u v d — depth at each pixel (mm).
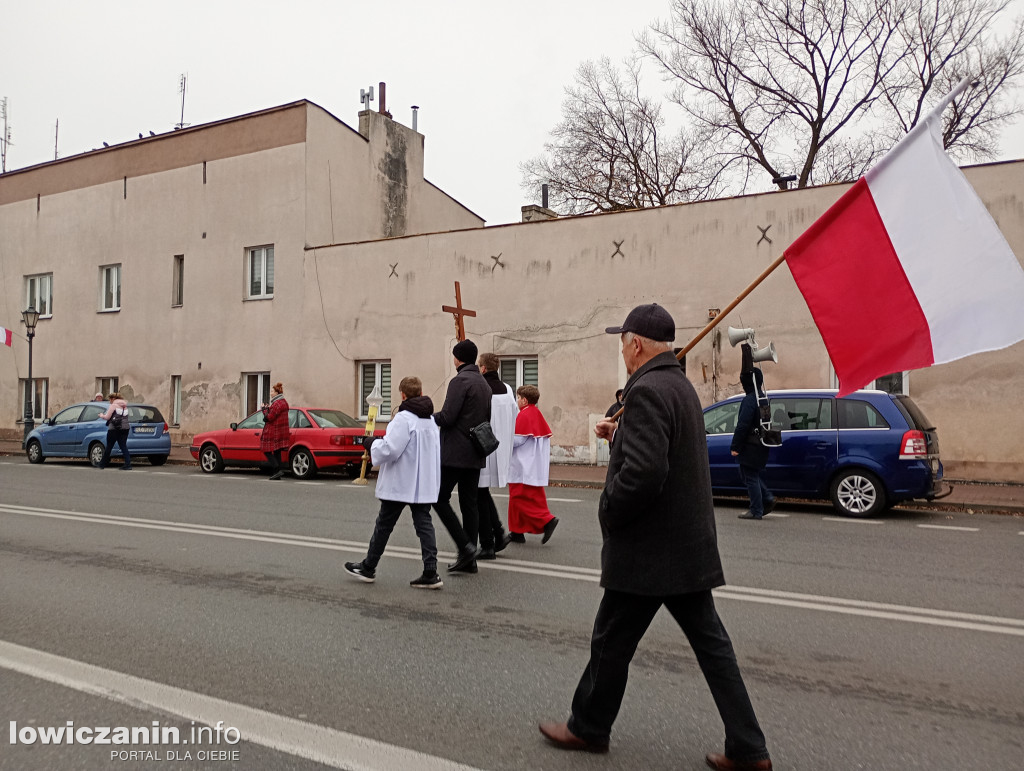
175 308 23391
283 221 21594
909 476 10234
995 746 3561
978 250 4223
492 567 7285
